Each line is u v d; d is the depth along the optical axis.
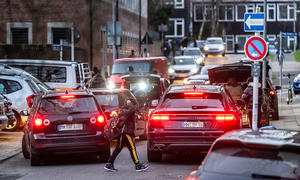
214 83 39.53
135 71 58.09
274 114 40.16
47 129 24.05
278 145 10.74
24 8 69.06
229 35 171.38
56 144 23.89
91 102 24.81
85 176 21.34
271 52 139.38
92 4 72.62
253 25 30.12
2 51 64.69
